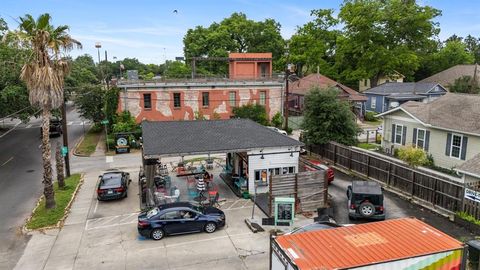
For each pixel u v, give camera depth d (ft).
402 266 29.73
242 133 75.56
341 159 89.71
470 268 40.37
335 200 66.54
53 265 44.93
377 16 175.73
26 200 69.46
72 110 232.53
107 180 69.82
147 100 129.39
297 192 60.54
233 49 228.22
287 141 71.15
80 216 60.80
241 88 140.26
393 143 101.35
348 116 95.40
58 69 61.82
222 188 74.54
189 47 234.58
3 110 112.57
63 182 74.43
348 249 30.86
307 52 215.10
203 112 136.26
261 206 63.31
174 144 66.49
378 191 56.29
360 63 189.98
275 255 32.48
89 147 117.91
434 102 97.14
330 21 216.95
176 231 52.16
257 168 68.64
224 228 55.06
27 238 52.80
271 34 232.53
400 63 182.60
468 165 63.87
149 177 67.10
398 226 35.70
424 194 63.41
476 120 79.77
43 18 57.72
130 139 115.96
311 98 97.40
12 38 57.47
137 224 56.80
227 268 43.52
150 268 43.83
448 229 53.01
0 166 95.40
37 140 130.72
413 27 179.83
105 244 50.47
